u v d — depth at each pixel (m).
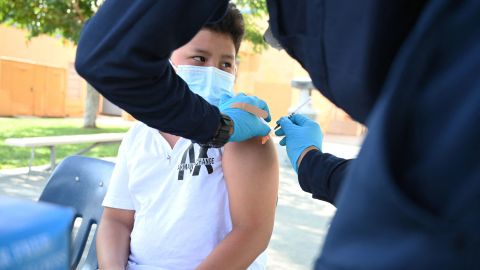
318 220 5.03
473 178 0.48
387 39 0.67
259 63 17.47
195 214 1.53
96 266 1.99
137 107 1.05
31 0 9.66
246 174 1.50
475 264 0.47
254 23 11.06
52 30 10.09
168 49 0.97
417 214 0.49
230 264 1.45
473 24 0.52
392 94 0.55
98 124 16.52
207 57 1.64
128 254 1.69
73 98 21.17
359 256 0.53
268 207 1.52
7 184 5.95
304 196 6.16
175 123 1.12
